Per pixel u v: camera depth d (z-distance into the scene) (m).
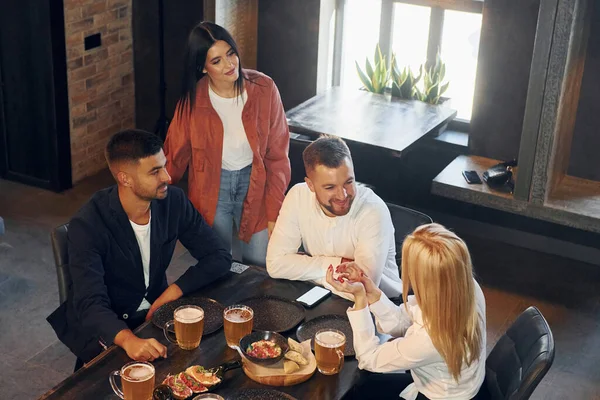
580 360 3.86
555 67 3.92
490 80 4.74
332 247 2.94
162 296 2.79
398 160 5.13
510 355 2.57
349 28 5.41
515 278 4.56
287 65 5.45
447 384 2.38
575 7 3.77
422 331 2.35
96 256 2.75
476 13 4.91
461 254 2.25
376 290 2.55
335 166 2.64
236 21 5.37
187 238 2.99
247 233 3.60
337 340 2.39
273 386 2.32
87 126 5.52
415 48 5.26
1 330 3.91
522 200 4.33
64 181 5.44
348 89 5.25
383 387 2.68
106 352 2.46
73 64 5.25
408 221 3.25
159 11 5.35
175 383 2.27
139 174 2.71
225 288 2.86
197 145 3.42
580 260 4.77
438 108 4.94
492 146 4.89
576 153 4.65
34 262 4.55
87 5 5.21
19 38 5.12
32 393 3.49
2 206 5.17
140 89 5.83
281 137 3.52
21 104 5.30
